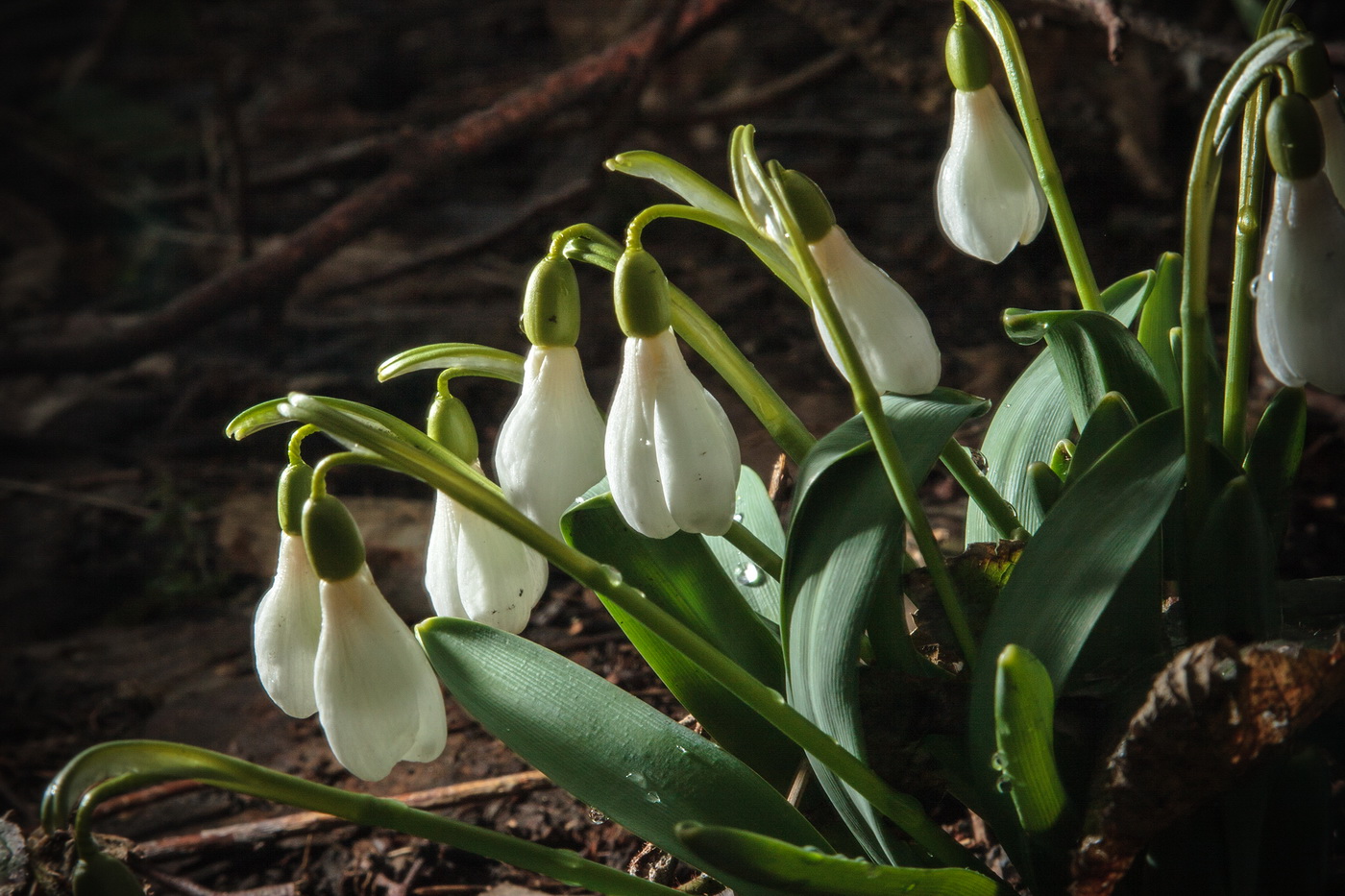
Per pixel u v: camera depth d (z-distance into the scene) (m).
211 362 1.35
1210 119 0.52
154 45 2.57
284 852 0.65
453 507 0.54
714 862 0.51
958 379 1.06
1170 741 0.52
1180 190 1.23
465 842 0.53
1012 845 0.54
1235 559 0.53
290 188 1.88
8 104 2.28
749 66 1.94
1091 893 0.53
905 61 1.29
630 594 0.52
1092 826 0.53
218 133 1.89
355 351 1.34
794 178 0.53
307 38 2.56
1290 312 0.52
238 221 1.50
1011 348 1.10
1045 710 0.52
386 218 1.28
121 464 1.18
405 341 1.35
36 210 1.86
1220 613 0.53
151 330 1.29
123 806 0.68
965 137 0.55
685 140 1.78
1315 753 0.53
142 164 2.04
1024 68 0.54
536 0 2.53
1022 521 0.58
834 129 1.71
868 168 1.61
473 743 0.71
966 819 0.62
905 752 0.55
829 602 0.53
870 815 0.53
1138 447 0.53
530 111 1.26
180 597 0.95
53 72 2.46
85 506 1.10
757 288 1.35
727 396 1.10
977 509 0.59
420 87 2.23
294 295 1.51
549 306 0.52
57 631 0.93
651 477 0.52
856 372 0.52
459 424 0.54
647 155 0.53
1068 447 0.58
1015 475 0.59
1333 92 0.52
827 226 0.53
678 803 0.54
